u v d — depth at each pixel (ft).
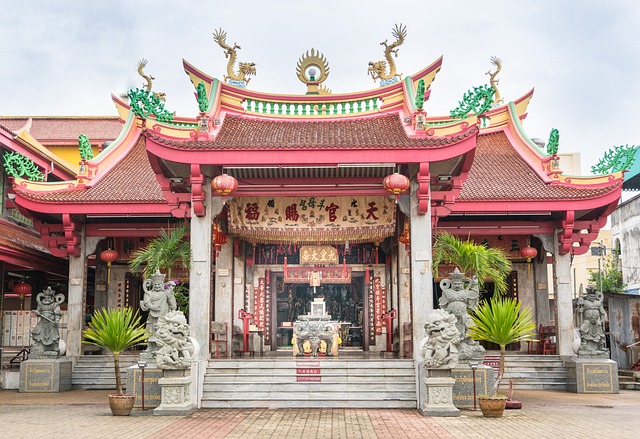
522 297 97.04
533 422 47.70
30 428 44.91
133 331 54.29
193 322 61.98
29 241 93.40
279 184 68.13
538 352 93.45
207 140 63.41
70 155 134.41
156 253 65.92
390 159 60.70
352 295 99.30
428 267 61.67
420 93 64.80
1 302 89.81
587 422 47.75
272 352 89.61
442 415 51.19
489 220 90.07
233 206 74.74
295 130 70.74
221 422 48.11
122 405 52.01
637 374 82.12
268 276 92.68
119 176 92.32
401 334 77.51
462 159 63.82
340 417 50.83
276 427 45.60
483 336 53.57
